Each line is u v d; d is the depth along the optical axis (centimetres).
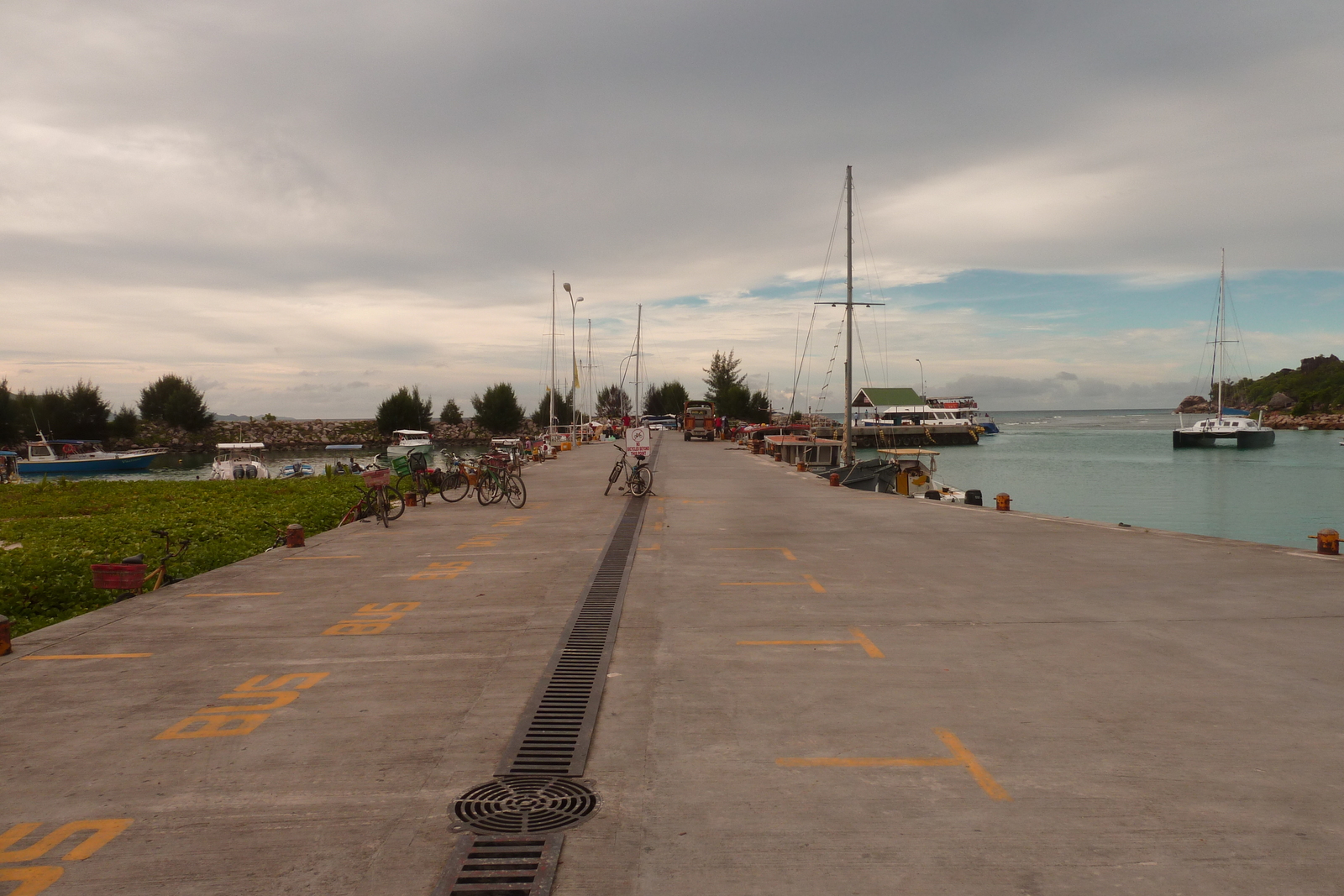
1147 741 482
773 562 1095
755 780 436
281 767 461
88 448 8325
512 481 1833
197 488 3058
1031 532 1346
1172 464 7175
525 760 466
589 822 394
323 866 358
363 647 706
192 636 748
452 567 1084
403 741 497
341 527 1498
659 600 875
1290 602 831
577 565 1084
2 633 692
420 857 364
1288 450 8969
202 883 345
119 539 1553
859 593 898
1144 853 359
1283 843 367
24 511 2384
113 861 363
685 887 338
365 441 12506
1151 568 1023
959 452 9150
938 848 365
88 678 629
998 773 441
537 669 637
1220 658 643
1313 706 537
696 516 1611
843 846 369
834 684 592
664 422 12156
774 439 4534
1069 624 755
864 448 9862
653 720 525
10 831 391
